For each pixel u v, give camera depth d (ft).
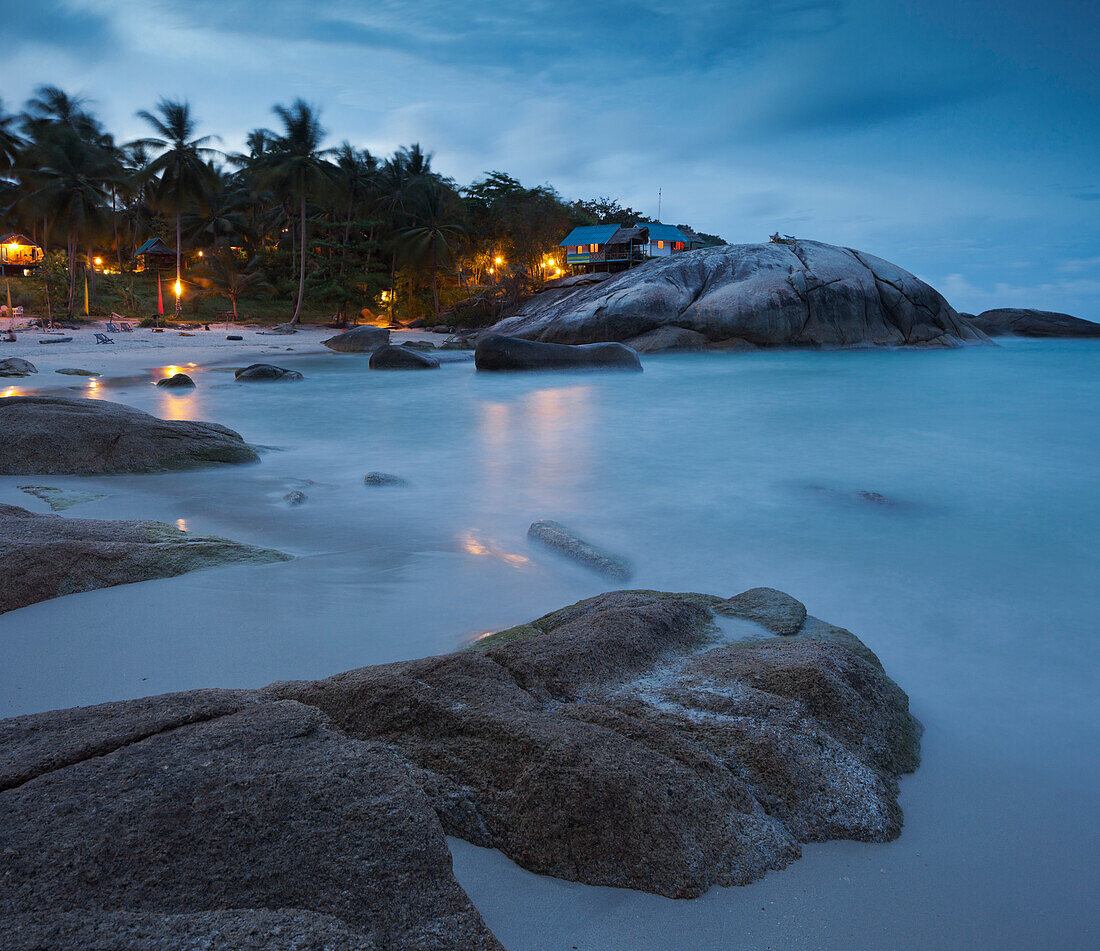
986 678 12.72
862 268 104.68
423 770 8.08
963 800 9.18
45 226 169.48
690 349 96.84
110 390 60.03
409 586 16.49
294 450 34.65
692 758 8.31
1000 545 20.33
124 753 6.95
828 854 7.90
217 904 5.57
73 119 202.59
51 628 13.44
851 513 23.63
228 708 8.21
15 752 7.06
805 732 9.06
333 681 9.88
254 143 223.51
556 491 26.45
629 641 11.12
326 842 6.07
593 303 103.76
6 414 29.27
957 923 7.11
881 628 14.83
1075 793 9.43
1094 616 15.49
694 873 7.18
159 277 181.47
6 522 17.71
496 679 9.68
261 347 120.88
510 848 7.43
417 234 187.01
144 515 22.81
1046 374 72.23
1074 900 7.49
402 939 5.64
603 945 6.55
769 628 12.94
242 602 15.07
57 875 5.57
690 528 21.90
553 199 211.00
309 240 191.52
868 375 72.13
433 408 50.60
